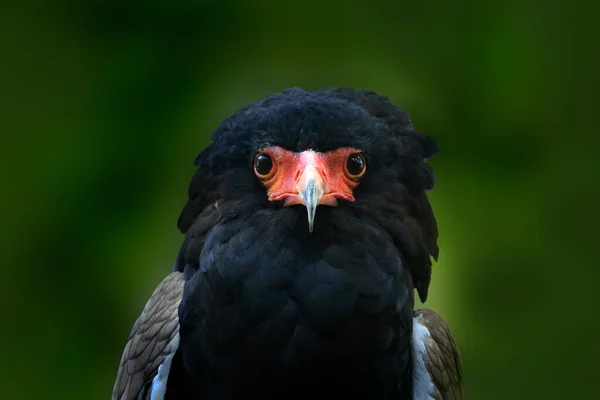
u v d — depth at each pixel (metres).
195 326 9.95
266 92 12.40
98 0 12.36
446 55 12.53
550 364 12.36
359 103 10.41
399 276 9.88
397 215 9.99
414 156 10.17
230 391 9.98
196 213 10.23
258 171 9.85
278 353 9.78
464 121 12.48
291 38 12.52
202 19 12.38
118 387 10.73
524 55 12.44
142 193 12.15
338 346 9.75
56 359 12.16
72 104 12.34
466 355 12.21
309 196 9.48
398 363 9.99
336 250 9.72
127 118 12.26
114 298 12.09
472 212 12.30
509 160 12.44
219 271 9.75
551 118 12.53
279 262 9.70
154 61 12.34
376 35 12.62
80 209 12.12
